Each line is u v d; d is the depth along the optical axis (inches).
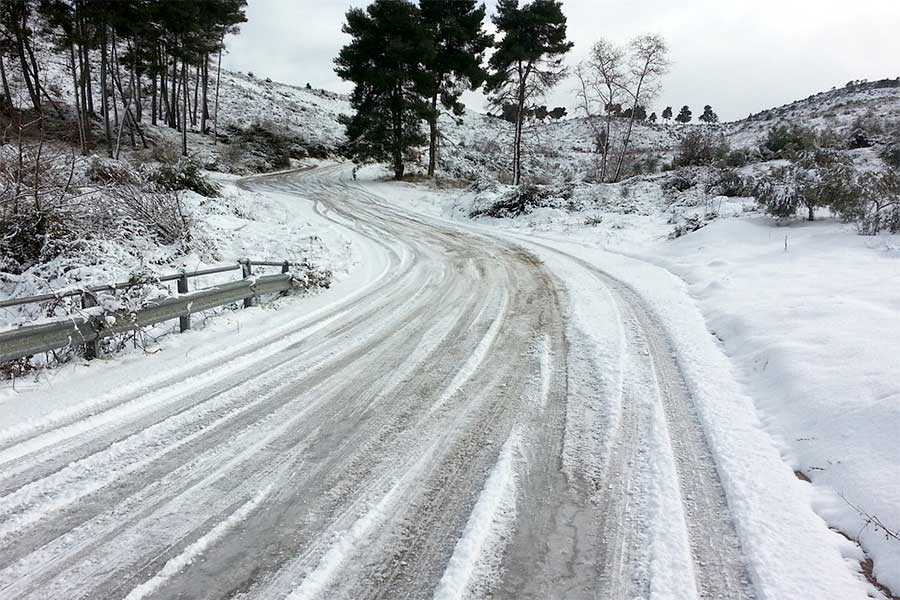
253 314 312.5
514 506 125.1
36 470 141.4
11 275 375.9
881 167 658.2
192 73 1957.4
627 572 104.1
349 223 762.8
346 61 1242.0
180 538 114.1
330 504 126.5
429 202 1068.5
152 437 159.8
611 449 151.1
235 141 1596.9
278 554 109.3
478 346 244.4
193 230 498.0
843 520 116.5
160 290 279.3
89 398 188.2
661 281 388.2
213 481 136.3
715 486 132.6
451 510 124.0
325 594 98.5
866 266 322.7
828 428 148.4
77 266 375.9
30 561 107.0
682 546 110.9
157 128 1469.0
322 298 355.9
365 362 226.2
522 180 1243.8
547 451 150.3
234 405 183.2
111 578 102.3
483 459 146.4
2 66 1098.7
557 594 98.6
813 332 215.6
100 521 120.0
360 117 1278.3
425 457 147.8
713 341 246.5
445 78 1346.0
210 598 97.3
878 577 100.3
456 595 98.2
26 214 392.5
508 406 180.2
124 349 247.8
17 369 213.6
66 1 1031.6
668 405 178.9
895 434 136.1
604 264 469.4
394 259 512.1
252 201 757.3
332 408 180.2
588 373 208.5
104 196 456.8
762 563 104.7
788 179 516.4
